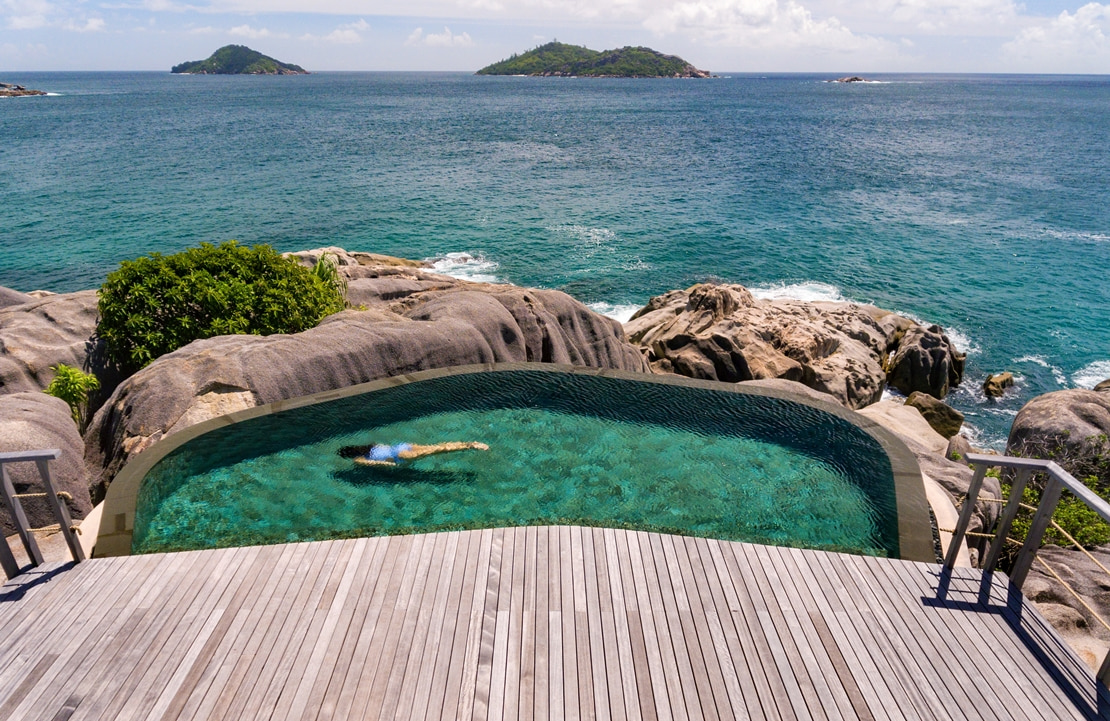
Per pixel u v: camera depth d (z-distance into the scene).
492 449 12.83
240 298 16.23
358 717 5.38
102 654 5.97
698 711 5.47
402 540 7.68
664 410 14.41
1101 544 10.78
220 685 5.66
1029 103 193.75
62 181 59.19
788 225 48.00
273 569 7.14
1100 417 15.27
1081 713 5.46
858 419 13.01
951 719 5.40
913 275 38.09
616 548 7.57
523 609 6.59
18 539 9.38
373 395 13.60
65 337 16.11
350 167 68.75
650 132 105.88
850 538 9.89
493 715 5.42
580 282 36.75
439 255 40.38
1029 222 48.53
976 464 6.61
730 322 25.33
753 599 6.76
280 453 12.38
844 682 5.75
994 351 29.56
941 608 6.62
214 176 62.91
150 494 10.13
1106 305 33.78
